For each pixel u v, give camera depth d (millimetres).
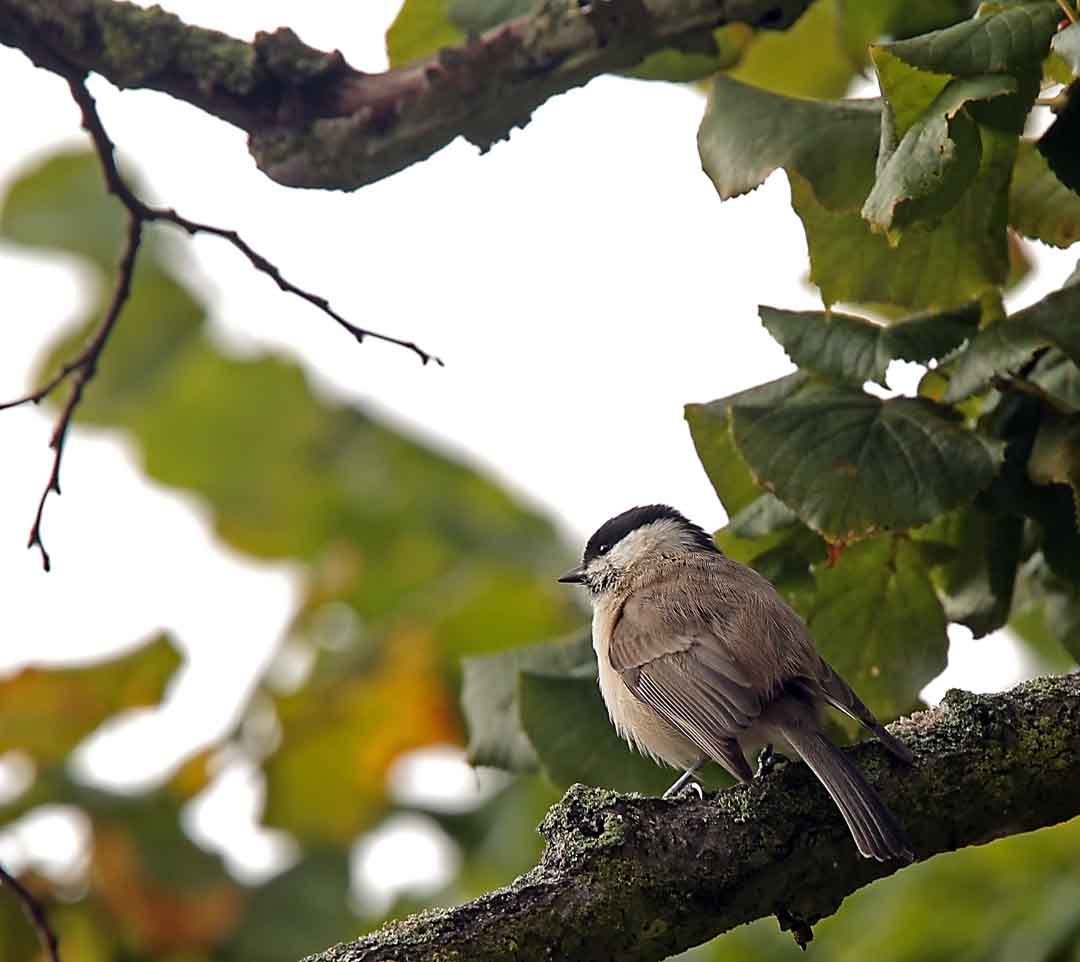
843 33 10602
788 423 8906
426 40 11180
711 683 9281
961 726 7816
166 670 13578
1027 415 9016
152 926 13391
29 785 13594
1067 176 8430
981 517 9398
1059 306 8656
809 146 8844
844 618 9758
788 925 7602
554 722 10141
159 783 13945
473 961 6969
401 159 9891
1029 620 13727
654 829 7441
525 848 14359
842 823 7555
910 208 7977
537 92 9797
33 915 8695
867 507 8578
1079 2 7699
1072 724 7730
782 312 9328
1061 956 10820
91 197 16781
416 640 15305
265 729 15086
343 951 6922
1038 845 11617
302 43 9781
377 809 15016
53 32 9500
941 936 11438
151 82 9688
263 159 9930
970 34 7730
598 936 7199
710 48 9977
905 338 9000
